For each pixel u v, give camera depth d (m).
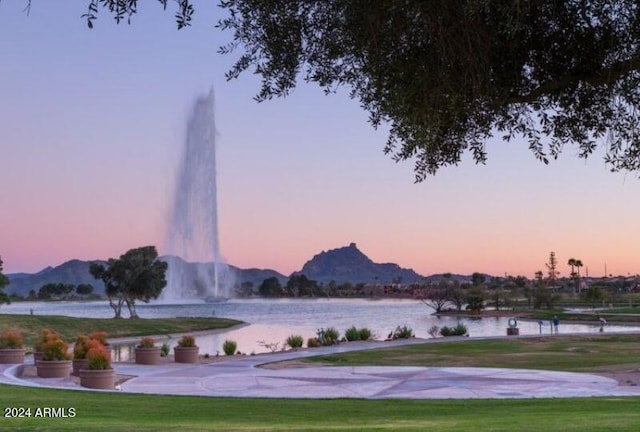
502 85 6.18
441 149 7.12
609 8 6.16
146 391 18.22
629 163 6.93
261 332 60.62
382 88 6.43
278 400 15.55
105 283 86.00
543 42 6.23
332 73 6.82
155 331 58.00
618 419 10.74
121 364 26.30
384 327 68.88
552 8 6.04
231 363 26.34
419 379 20.78
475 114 6.69
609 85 6.59
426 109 6.16
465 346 33.41
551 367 24.39
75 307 184.38
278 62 6.57
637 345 33.59
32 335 47.31
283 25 6.38
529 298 141.62
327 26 6.32
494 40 5.67
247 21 6.56
